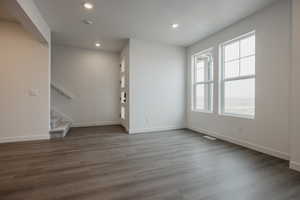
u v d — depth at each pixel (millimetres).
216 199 1608
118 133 4457
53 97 5176
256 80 3039
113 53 5840
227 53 3803
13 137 3477
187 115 5156
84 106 5512
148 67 4621
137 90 4516
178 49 5000
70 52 5289
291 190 1768
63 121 4949
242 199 1612
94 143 3502
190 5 2770
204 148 3199
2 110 3395
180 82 5059
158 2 2680
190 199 1604
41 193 1686
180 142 3611
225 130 3752
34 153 2850
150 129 4699
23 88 3520
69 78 5309
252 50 3229
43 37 3320
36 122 3646
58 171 2182
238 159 2639
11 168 2264
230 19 3287
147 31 3906
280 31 2648
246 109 3355
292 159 2273
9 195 1648
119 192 1712
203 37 4293
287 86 2576
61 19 3279
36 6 2781
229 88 3746
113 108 5887
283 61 2621
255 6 2809
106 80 5762
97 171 2193
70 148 3150
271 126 2803
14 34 3447
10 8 2238
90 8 2865
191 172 2182
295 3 2199
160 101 4809
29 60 3545
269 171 2213
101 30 3859
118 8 2863
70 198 1604
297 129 2213
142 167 2330
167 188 1796
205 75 4586
